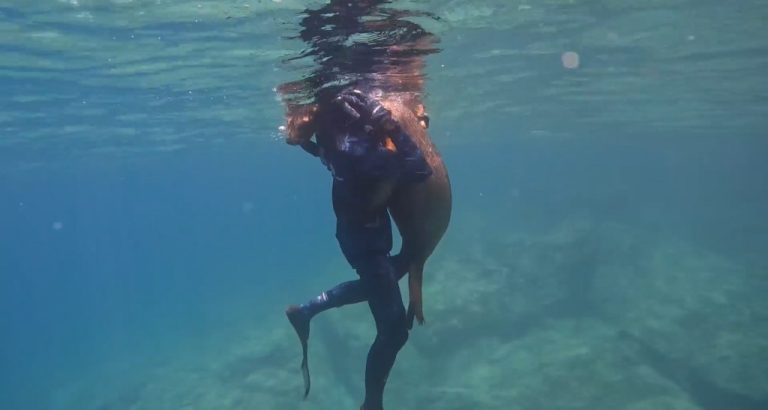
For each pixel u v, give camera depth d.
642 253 32.88
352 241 4.43
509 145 69.50
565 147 75.00
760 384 19.86
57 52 15.73
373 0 9.93
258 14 12.02
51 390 43.16
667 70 22.59
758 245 46.28
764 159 120.12
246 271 95.56
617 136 56.59
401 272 4.56
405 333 4.31
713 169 177.25
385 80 13.99
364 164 4.06
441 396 21.83
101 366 46.81
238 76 19.25
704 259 34.09
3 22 13.04
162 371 33.62
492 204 54.97
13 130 29.20
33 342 69.38
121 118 27.78
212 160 64.38
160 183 99.62
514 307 27.67
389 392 22.75
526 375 22.31
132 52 15.99
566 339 25.05
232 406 23.48
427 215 4.30
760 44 18.38
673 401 19.61
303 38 12.34
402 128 4.18
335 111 4.64
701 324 24.55
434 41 14.63
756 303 26.06
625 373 21.50
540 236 35.56
